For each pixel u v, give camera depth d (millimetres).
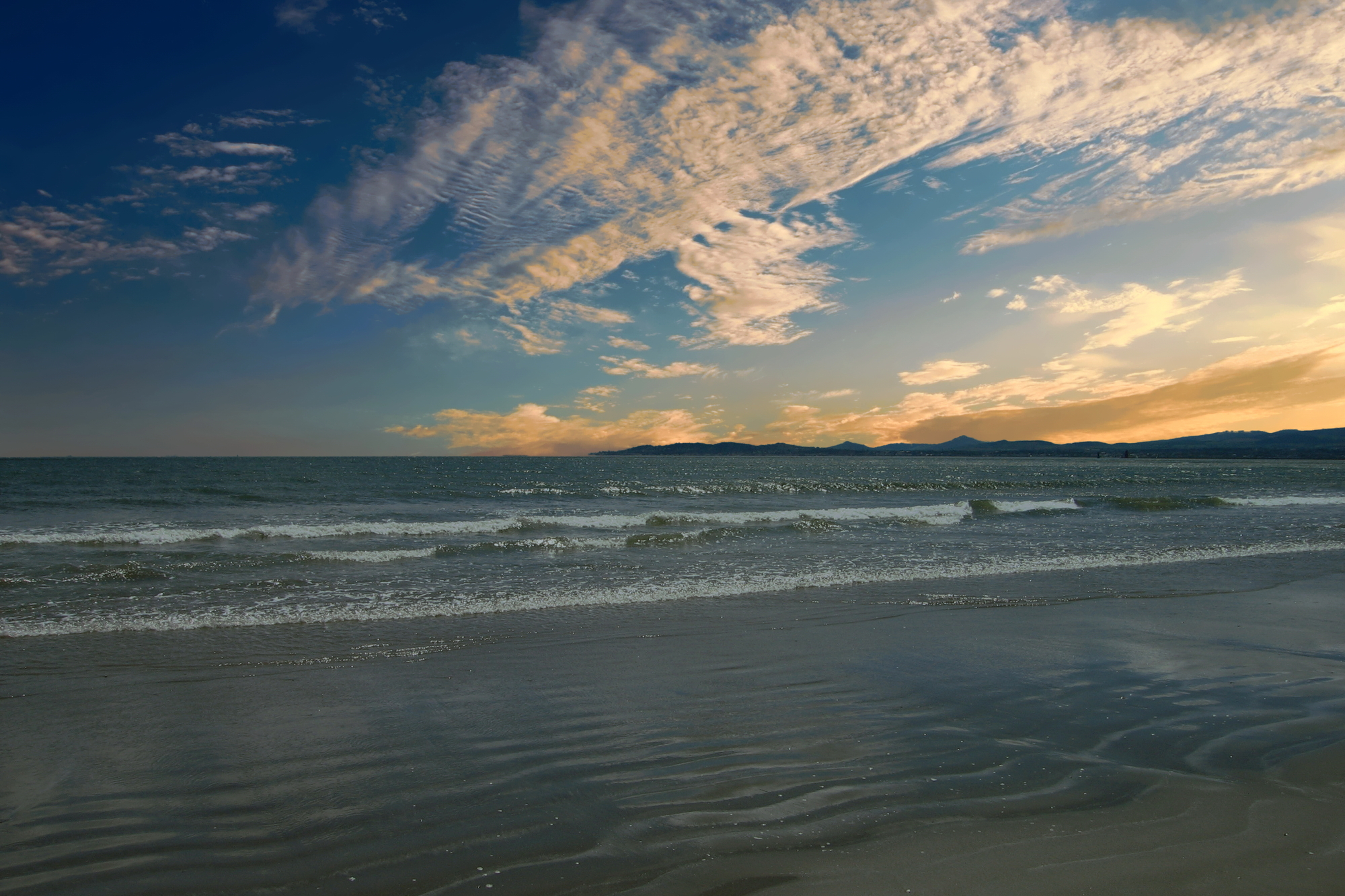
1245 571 12312
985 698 5527
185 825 3479
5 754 4426
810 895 2812
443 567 12828
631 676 6266
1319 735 4621
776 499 33312
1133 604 9562
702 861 3090
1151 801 3627
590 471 86375
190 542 16406
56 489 35406
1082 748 4426
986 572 12289
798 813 3553
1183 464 142125
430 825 3469
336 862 3129
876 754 4367
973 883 2869
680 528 19438
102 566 12055
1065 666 6480
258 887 2941
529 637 7812
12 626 8250
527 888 2904
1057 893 2791
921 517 22688
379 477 53031
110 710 5301
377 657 6957
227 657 7000
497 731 4848
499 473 69188
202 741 4656
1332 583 11102
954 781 3926
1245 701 5391
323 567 12836
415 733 4801
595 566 13023
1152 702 5391
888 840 3254
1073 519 22547
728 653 7086
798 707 5336
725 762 4270
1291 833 3262
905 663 6613
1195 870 2934
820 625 8391
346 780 4016
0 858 3150
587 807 3654
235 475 55531
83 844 3285
